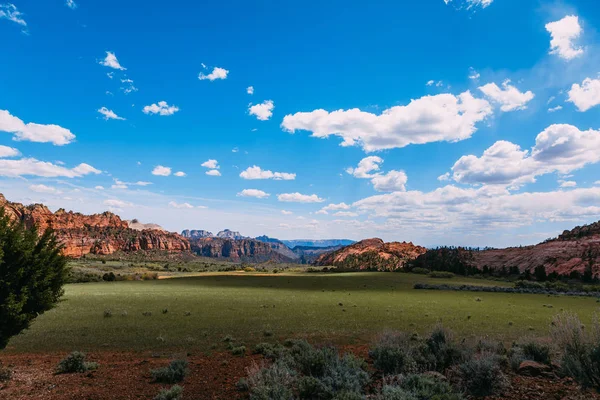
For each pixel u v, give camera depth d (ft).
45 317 104.42
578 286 284.61
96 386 36.32
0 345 42.09
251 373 35.47
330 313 114.93
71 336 75.10
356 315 110.32
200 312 116.98
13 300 39.50
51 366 47.62
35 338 73.10
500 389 32.12
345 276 385.29
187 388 35.53
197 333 78.64
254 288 252.62
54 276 46.14
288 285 281.95
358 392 28.63
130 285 285.43
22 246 41.78
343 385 31.07
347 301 158.40
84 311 118.21
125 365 47.65
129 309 124.16
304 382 30.50
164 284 299.58
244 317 105.09
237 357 52.65
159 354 57.72
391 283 298.97
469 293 215.10
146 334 77.15
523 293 220.64
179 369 39.93
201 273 556.92
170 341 69.56
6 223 42.19
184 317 104.73
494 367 32.89
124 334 77.20
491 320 100.63
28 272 43.21
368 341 69.46
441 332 46.16
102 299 161.79
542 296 197.16
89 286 267.39
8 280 40.86
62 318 102.22
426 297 183.01
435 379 32.65
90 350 62.34
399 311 121.29
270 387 29.96
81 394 33.53
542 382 34.65
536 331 81.87
